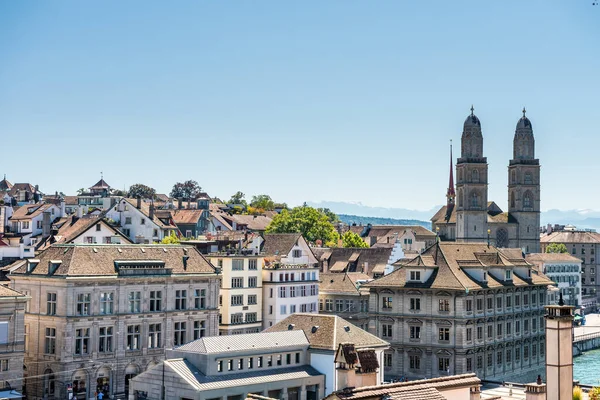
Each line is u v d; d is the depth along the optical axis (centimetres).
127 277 12781
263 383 9919
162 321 13288
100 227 17875
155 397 9712
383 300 15350
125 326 12769
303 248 19038
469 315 14638
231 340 10100
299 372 10425
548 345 4281
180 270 13675
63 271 12244
